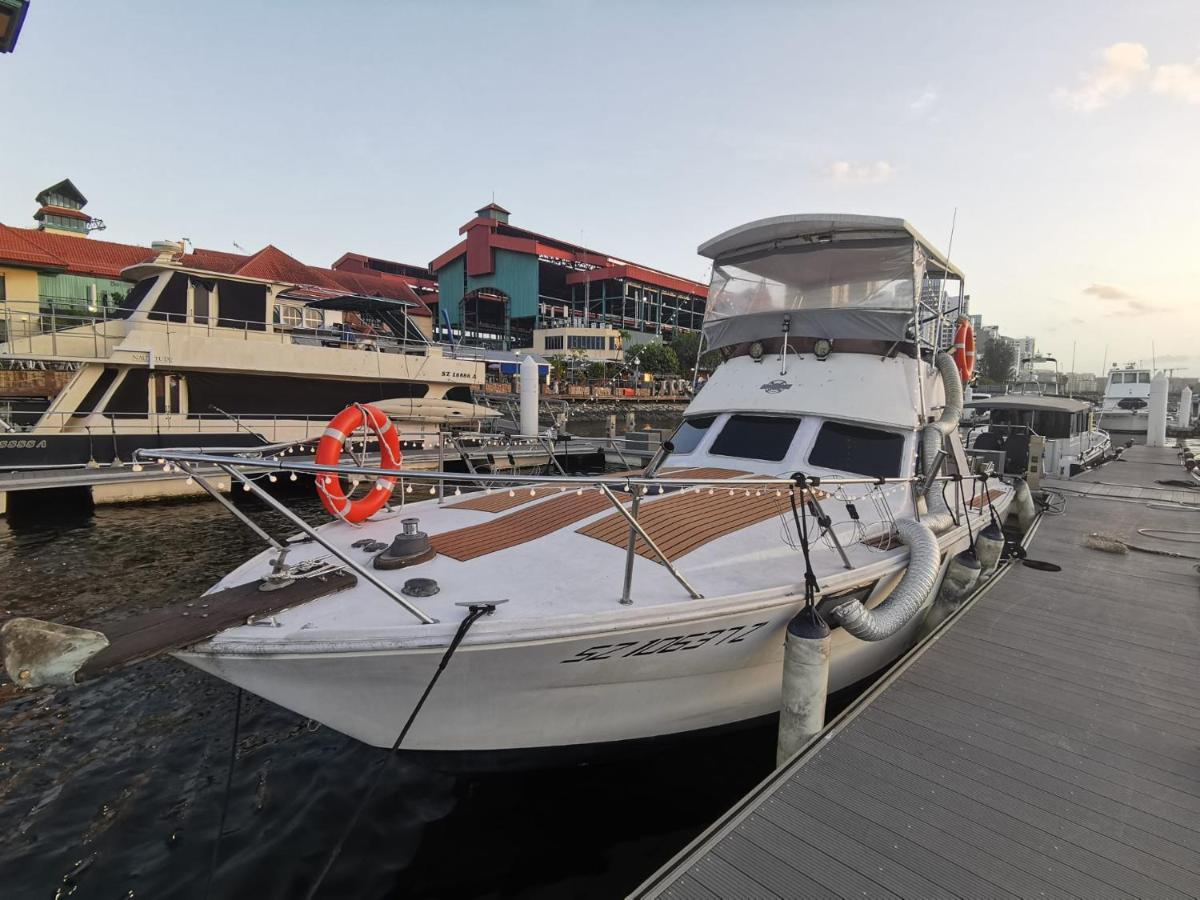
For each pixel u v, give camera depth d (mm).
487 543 4262
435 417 17094
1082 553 7785
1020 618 5473
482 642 3088
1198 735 3629
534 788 4082
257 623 3176
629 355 63562
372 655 3078
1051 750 3473
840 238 6047
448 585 3605
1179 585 6445
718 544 4293
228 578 3871
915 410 5684
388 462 5129
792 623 3691
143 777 4457
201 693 5656
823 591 3865
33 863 3625
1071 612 5633
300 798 4188
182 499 13570
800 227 5949
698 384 7512
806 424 5914
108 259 25422
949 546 5371
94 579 8820
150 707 5422
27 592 8297
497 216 63938
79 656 2645
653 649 3498
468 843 3756
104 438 13180
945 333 7656
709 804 4078
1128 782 3197
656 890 2523
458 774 3799
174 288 14227
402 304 18922
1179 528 9180
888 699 4020
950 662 4574
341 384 16828
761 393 6324
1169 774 3268
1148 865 2650
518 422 23781
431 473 3189
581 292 73312
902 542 4781
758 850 2734
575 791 4113
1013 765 3334
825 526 4047
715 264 7016
